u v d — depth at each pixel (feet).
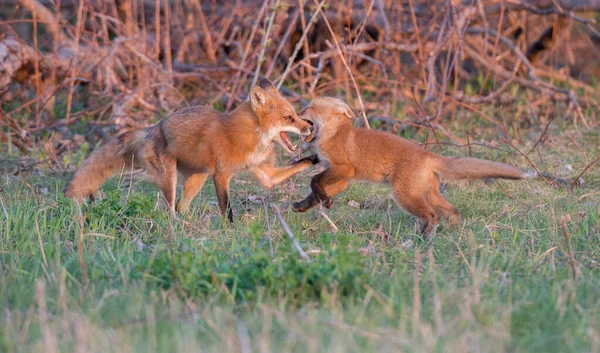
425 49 64.69
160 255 30.19
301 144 47.73
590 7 65.62
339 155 37.04
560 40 73.61
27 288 26.58
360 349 20.98
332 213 39.09
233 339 21.58
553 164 48.60
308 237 34.68
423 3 69.77
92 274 27.89
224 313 23.26
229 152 37.63
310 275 25.73
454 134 56.39
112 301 25.11
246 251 29.43
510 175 34.53
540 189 42.37
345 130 37.11
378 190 43.86
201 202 42.11
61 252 31.24
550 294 25.73
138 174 48.21
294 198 43.01
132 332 22.56
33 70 59.67
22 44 57.82
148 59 59.16
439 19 65.92
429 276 27.99
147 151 39.32
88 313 23.91
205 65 66.69
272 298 25.13
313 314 23.26
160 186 39.29
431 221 35.06
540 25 74.79
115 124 55.72
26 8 61.62
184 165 38.88
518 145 53.21
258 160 38.40
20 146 52.90
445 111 57.00
